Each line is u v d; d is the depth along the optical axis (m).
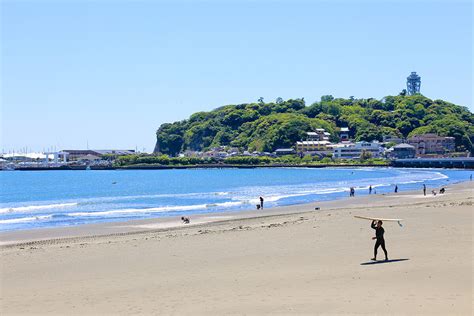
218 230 42.88
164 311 19.55
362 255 28.47
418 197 79.88
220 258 29.44
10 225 56.47
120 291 22.77
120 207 79.25
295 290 21.70
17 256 31.86
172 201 90.25
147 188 136.25
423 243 31.06
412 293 20.58
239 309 19.42
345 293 20.92
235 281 23.70
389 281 22.48
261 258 28.89
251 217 55.16
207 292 21.95
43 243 38.84
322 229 39.47
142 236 41.69
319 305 19.48
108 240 39.62
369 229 38.66
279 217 53.31
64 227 51.31
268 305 19.75
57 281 25.08
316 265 26.36
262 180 170.38
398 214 48.09
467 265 24.89
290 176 197.00
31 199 104.19
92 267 28.17
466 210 49.66
